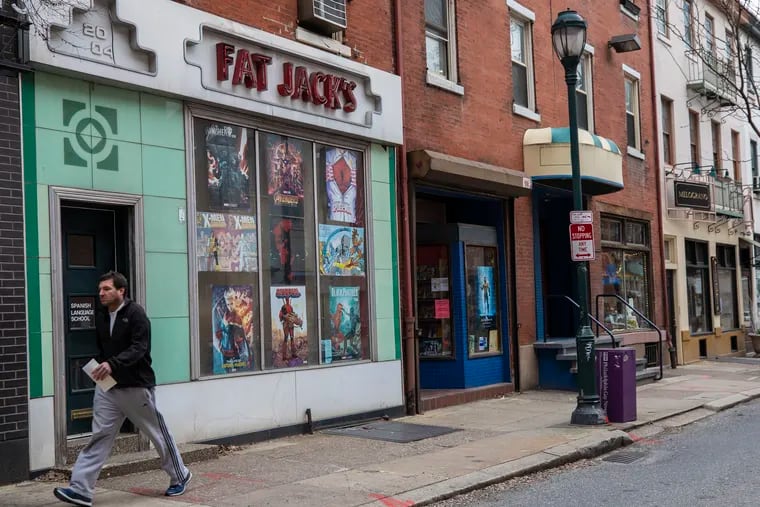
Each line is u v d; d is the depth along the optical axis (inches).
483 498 294.8
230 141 387.2
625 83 791.7
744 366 834.2
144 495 278.4
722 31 1016.9
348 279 451.2
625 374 448.1
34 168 304.5
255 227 396.8
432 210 593.0
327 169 442.0
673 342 861.2
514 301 589.6
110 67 327.0
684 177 889.5
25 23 296.8
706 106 964.0
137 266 338.6
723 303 1011.9
